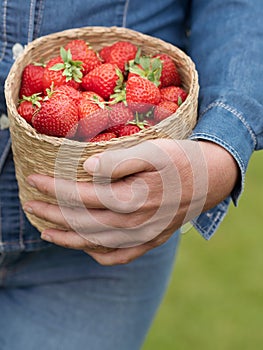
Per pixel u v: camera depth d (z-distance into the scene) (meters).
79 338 0.97
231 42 0.84
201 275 1.48
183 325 1.38
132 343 1.01
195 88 0.79
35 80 0.81
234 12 0.85
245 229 1.59
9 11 0.82
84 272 0.97
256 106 0.81
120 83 0.80
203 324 1.38
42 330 0.96
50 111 0.75
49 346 0.96
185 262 1.51
